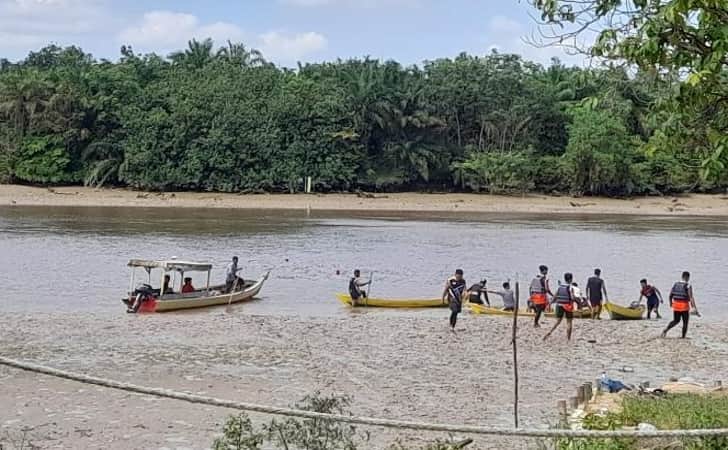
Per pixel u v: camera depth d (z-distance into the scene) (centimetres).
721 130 919
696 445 951
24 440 1376
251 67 9362
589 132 8512
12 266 3809
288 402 1667
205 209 7400
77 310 2814
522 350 2261
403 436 1425
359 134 8662
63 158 8081
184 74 8944
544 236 5731
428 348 2262
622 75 965
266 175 8300
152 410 1568
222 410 1575
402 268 4131
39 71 8869
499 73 9312
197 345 2233
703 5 823
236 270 3319
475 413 1603
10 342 2203
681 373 2023
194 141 8138
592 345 2355
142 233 5353
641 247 5197
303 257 4434
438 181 9031
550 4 912
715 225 6825
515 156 8538
